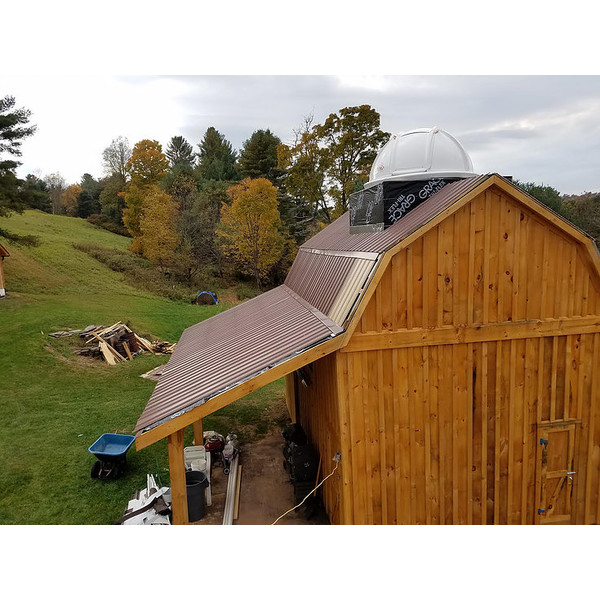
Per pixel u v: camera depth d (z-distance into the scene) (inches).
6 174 1062.4
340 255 355.3
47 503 370.9
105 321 951.0
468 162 359.6
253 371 255.4
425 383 278.4
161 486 390.6
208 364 317.4
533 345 293.0
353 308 260.5
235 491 359.9
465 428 286.8
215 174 2290.8
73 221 2210.9
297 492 340.8
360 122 1551.4
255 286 1721.2
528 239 285.4
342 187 1590.8
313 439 376.8
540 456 299.9
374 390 272.2
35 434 498.9
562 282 292.2
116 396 616.1
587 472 307.3
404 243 264.7
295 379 470.6
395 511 279.3
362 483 273.3
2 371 669.3
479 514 292.8
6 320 873.5
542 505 302.4
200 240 1755.7
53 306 1002.7
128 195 1884.8
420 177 339.6
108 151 3024.1
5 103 1036.5
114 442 442.6
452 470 286.7
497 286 283.6
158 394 294.0
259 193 1555.1
